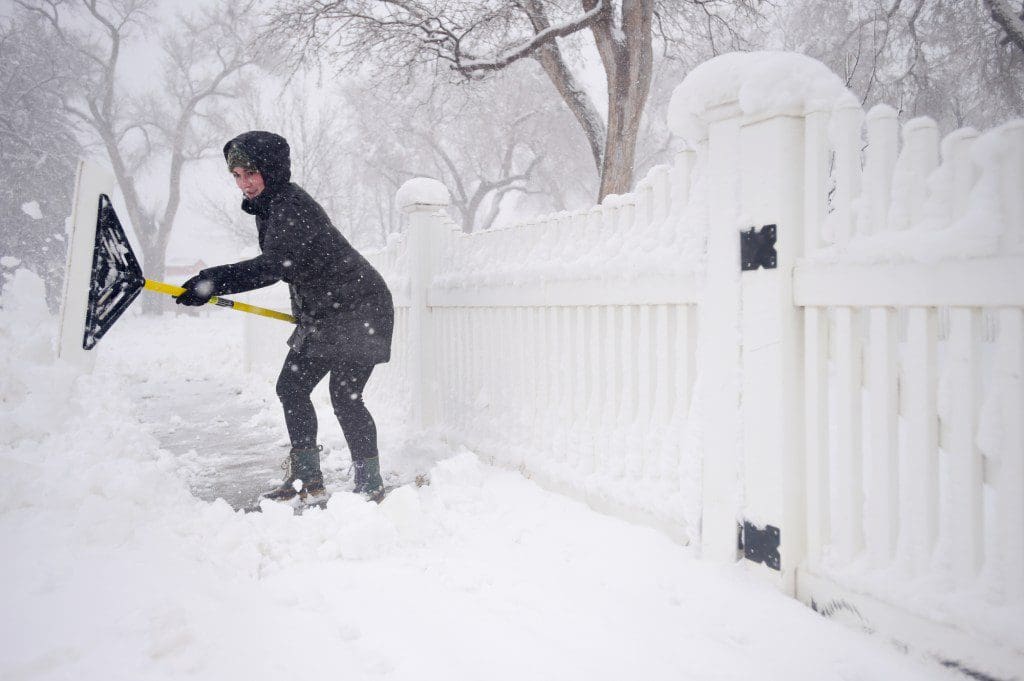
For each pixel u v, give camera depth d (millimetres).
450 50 11281
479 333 3752
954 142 1499
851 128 1727
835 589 1775
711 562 2100
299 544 2264
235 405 6031
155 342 13445
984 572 1467
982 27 12422
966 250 1430
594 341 2766
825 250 1771
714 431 2090
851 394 1747
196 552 1979
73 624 1345
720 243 2051
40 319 2949
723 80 1979
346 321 2955
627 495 2512
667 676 1486
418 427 4285
